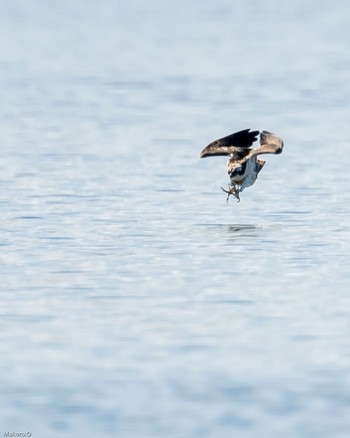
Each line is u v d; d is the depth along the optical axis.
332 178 32.94
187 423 16.59
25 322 20.22
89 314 20.59
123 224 27.16
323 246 25.06
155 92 54.22
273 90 54.66
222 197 30.41
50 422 16.64
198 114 47.16
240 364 18.42
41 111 47.88
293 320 20.28
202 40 80.44
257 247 25.00
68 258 24.09
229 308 20.92
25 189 31.30
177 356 18.73
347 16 99.38
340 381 17.77
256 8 107.25
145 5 110.56
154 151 37.94
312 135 41.22
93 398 17.31
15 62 68.00
